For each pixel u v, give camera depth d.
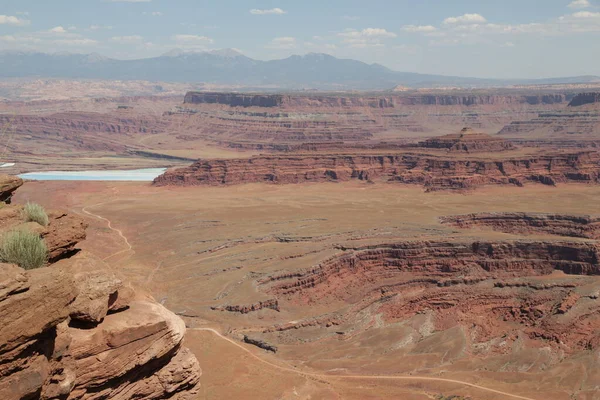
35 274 24.30
